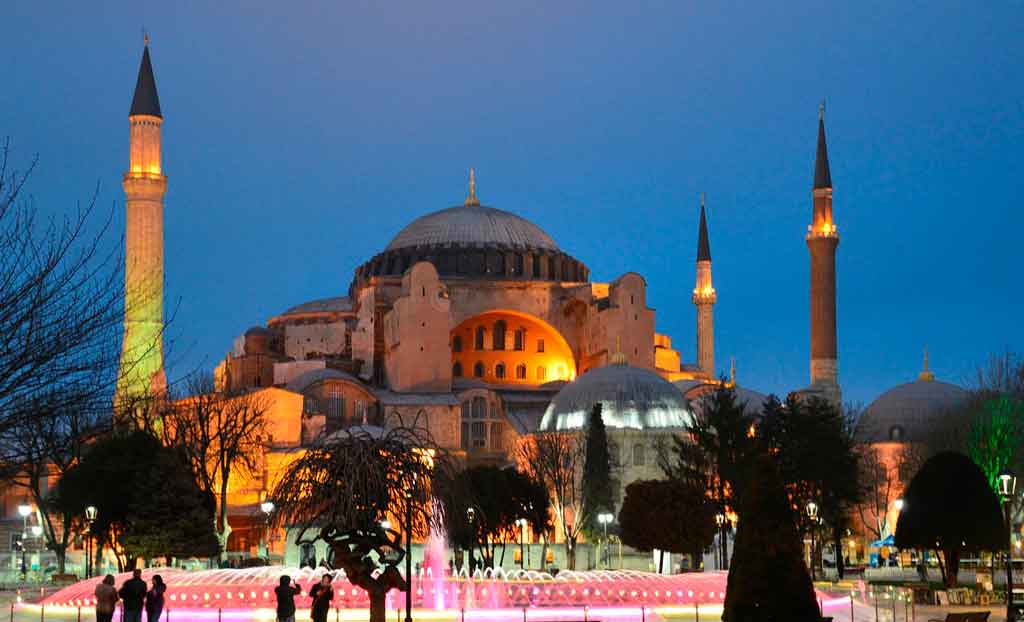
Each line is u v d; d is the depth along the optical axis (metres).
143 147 135.38
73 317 28.80
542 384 166.88
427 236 177.75
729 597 33.19
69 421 41.03
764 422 98.19
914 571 104.31
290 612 37.88
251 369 165.25
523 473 111.00
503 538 108.00
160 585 40.59
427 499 38.00
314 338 176.88
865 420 149.25
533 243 178.62
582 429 132.50
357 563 36.59
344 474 36.53
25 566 96.88
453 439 148.12
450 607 59.69
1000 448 107.81
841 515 95.62
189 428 102.69
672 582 61.66
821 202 144.25
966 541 59.62
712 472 100.75
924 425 149.00
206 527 81.75
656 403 136.25
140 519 80.06
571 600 60.31
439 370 154.25
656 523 95.69
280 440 135.50
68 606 58.31
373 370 162.62
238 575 61.91
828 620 32.62
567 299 168.88
